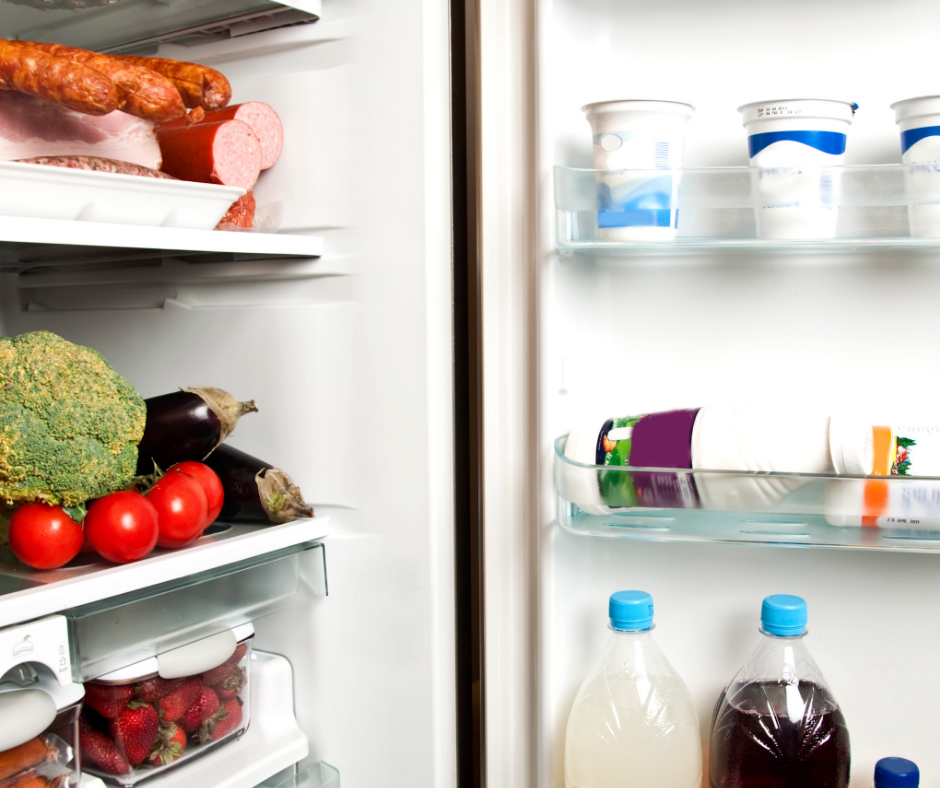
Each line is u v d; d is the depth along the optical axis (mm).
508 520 967
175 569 825
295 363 1035
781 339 982
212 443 941
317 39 987
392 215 957
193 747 939
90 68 801
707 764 1029
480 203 948
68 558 787
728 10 968
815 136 847
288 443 1047
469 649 1075
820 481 858
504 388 957
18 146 823
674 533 887
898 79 934
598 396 1035
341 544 1019
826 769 909
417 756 992
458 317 1043
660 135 873
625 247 898
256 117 988
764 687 934
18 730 723
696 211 928
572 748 960
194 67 919
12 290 1276
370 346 984
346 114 976
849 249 932
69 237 743
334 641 1035
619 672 949
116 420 816
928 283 940
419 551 970
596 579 1040
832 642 1001
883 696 993
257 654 1081
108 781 878
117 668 788
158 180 796
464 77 1031
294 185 1017
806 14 950
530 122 927
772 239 858
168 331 1132
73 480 784
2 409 772
